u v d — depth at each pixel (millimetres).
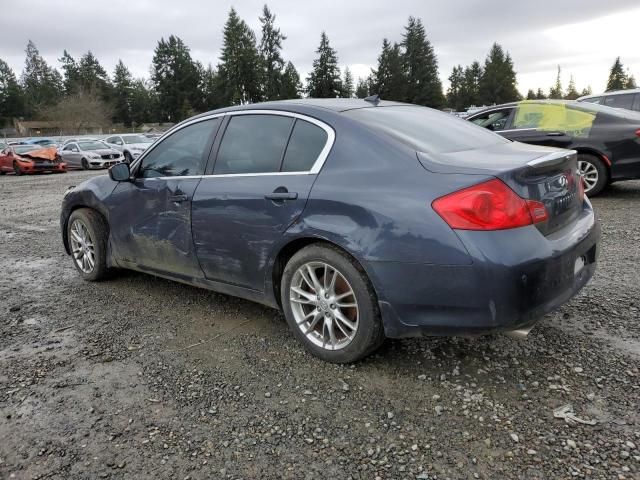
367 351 2945
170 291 4551
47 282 4992
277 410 2645
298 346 3352
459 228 2482
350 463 2242
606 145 7316
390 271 2660
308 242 3094
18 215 9617
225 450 2357
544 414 2498
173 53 86188
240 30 77062
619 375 2789
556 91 110812
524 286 2459
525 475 2115
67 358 3309
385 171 2791
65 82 100875
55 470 2258
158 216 3959
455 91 102500
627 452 2205
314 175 3035
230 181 3457
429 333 2684
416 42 83625
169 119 87938
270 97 80062
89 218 4668
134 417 2631
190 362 3199
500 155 2891
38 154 21766
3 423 2611
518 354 3076
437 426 2457
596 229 3135
